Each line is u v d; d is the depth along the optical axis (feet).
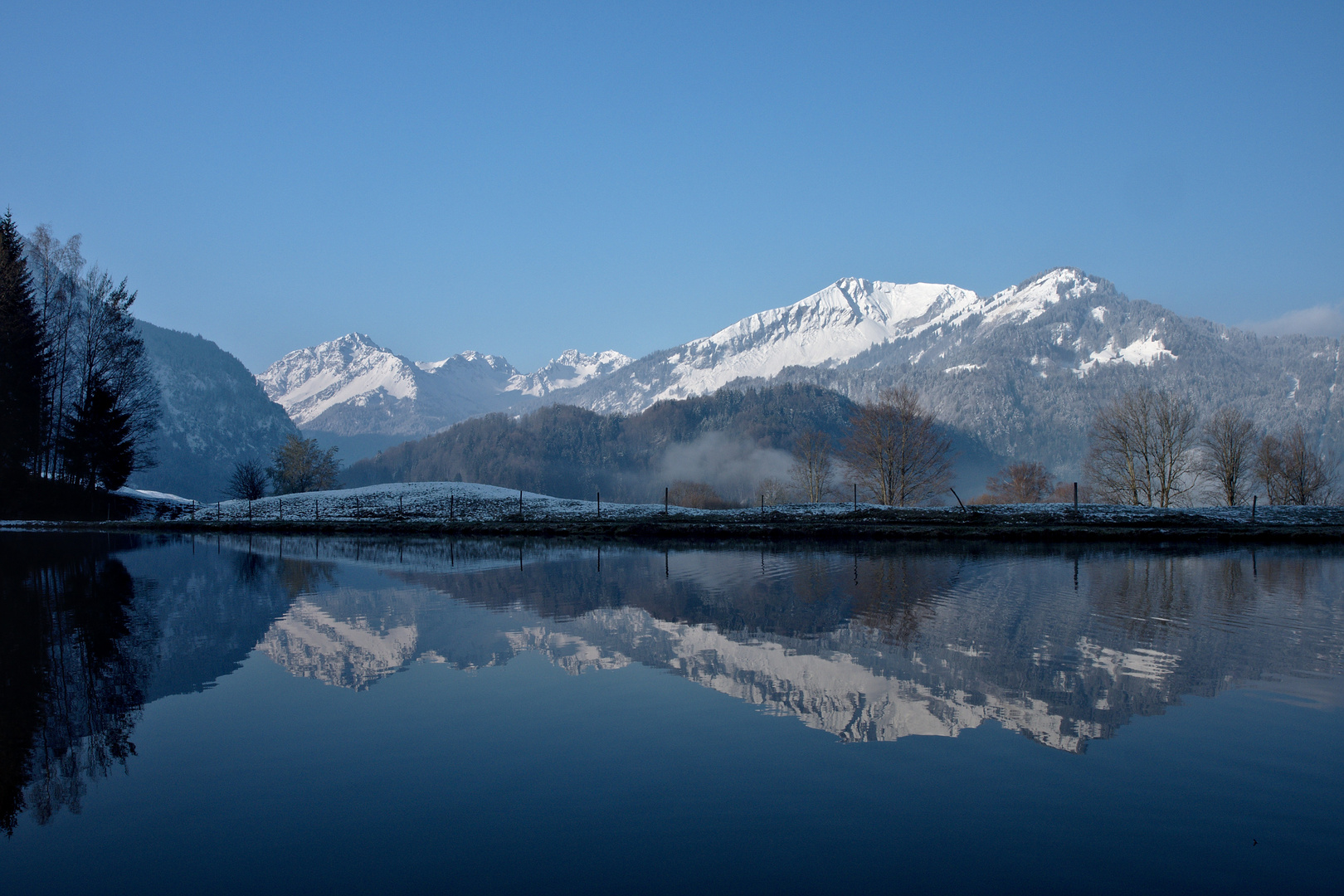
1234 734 29.01
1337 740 28.37
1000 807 23.21
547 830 22.08
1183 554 96.94
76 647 44.50
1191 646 42.88
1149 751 27.48
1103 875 19.44
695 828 22.06
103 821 22.91
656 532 130.00
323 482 320.09
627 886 19.02
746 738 28.91
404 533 143.02
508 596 62.34
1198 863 20.02
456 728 30.25
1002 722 30.48
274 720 31.40
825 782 25.05
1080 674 37.04
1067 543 114.01
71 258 209.05
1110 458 231.09
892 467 218.59
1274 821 22.26
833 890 18.69
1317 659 39.86
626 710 32.17
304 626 50.06
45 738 29.71
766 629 48.03
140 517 204.13
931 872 19.58
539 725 30.48
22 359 188.96
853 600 59.21
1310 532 118.52
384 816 22.99
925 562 86.69
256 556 99.86
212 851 21.08
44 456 203.00
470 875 19.67
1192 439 223.30
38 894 18.98
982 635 45.85
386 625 50.42
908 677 36.91
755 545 111.24
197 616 53.98
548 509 166.30
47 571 82.79
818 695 33.96
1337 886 18.85
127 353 219.00
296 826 22.47
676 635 46.32
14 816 23.30
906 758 26.94
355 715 31.94
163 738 29.50
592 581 71.46
